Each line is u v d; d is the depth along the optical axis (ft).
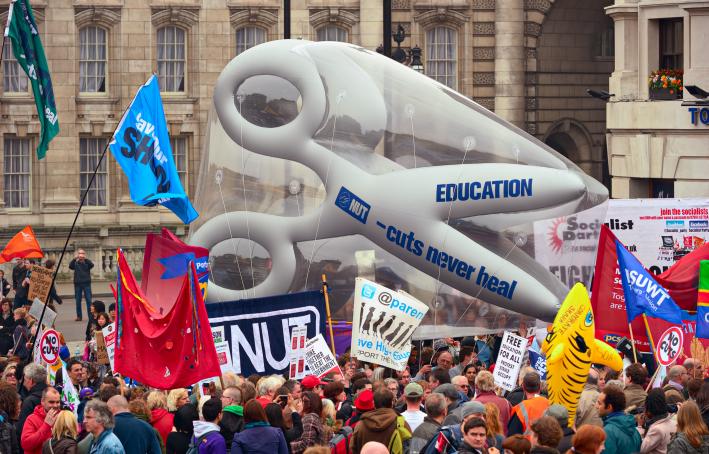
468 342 99.86
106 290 231.09
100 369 109.40
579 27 263.70
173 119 252.42
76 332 180.75
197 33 252.83
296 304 95.45
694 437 68.49
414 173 112.06
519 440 61.67
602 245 101.09
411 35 258.78
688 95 187.52
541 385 87.30
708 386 75.72
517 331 112.98
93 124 248.93
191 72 253.03
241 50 255.09
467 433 63.77
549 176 111.55
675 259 125.80
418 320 88.43
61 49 247.29
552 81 263.49
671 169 190.80
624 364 99.19
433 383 84.33
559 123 264.52
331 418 77.00
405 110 113.29
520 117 261.85
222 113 114.62
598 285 101.65
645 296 95.25
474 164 112.27
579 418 76.33
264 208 114.42
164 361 79.66
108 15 249.14
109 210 248.52
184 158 254.68
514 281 111.34
